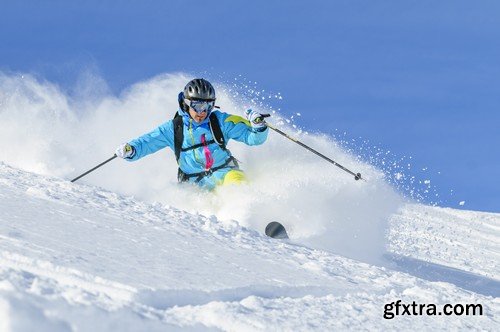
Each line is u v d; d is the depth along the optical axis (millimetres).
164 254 7730
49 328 4027
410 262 14141
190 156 15078
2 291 4461
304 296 7379
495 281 13859
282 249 10273
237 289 6695
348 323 6391
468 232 25219
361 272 9484
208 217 11359
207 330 5207
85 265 6309
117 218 9641
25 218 8188
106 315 4676
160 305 5898
